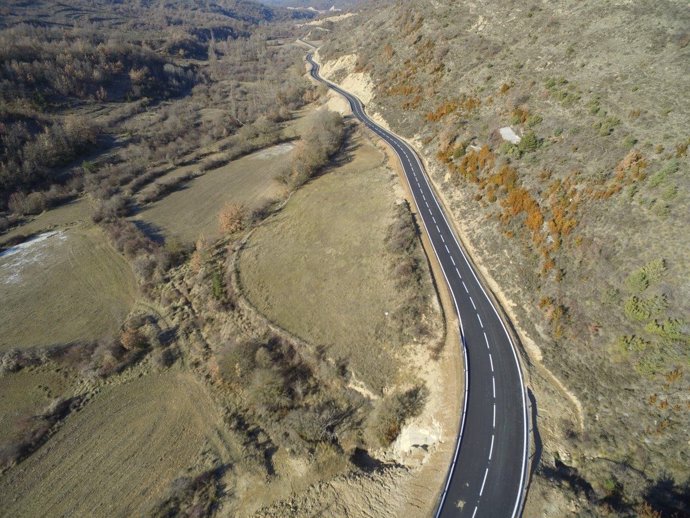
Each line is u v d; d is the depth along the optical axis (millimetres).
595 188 39375
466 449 28969
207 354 43469
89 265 58938
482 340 36531
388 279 45531
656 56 48812
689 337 27984
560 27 64250
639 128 41594
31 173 77375
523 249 41719
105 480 32875
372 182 64625
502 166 50219
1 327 49250
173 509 30375
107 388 41062
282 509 29391
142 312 50438
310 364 39312
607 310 32719
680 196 33656
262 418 36188
